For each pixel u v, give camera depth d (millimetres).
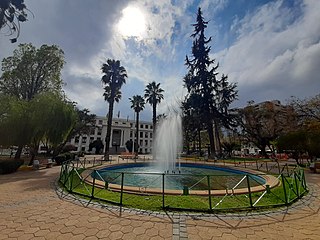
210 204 5172
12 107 14648
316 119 22906
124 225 4160
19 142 14562
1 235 3633
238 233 3844
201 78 28953
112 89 25922
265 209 5316
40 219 4438
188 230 3953
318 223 4402
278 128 30531
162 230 3941
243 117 34062
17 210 5031
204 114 28047
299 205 5789
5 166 11922
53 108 15586
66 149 42312
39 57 22000
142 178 11617
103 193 6598
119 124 75062
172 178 11766
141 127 81500
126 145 66000
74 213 4848
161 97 34062
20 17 13008
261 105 33250
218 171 16000
